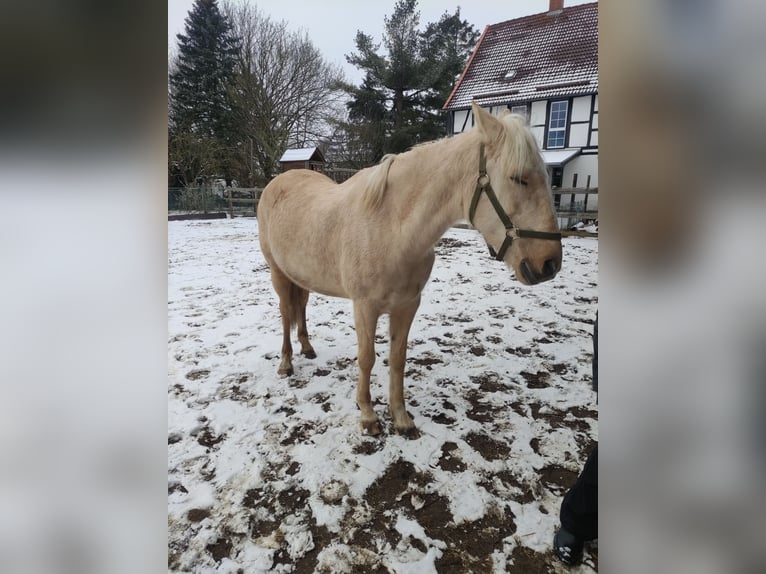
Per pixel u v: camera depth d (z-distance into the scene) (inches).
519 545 57.7
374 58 650.8
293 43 737.0
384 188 72.3
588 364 111.2
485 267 223.5
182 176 624.1
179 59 703.1
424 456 75.4
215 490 67.7
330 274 84.7
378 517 62.4
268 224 103.4
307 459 74.6
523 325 139.8
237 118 702.5
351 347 124.0
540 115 459.2
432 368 109.6
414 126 655.1
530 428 83.7
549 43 482.3
